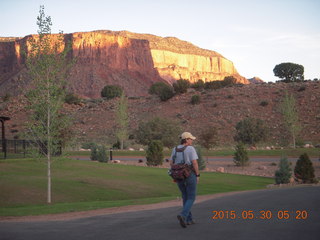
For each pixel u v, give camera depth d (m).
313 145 61.41
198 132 74.88
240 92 90.69
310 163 22.86
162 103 96.38
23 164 23.47
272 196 11.24
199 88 105.75
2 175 19.30
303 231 6.17
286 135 68.69
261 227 6.64
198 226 7.13
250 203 9.84
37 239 6.52
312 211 8.02
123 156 46.88
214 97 90.56
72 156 45.53
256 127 57.75
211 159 41.97
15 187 16.66
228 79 108.94
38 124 16.72
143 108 95.94
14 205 14.11
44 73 16.44
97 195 16.77
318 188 13.62
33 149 16.67
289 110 54.38
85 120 91.25
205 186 21.11
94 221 8.52
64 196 16.12
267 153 45.91
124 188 18.66
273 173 29.86
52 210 12.13
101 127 86.44
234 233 6.30
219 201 11.05
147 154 33.94
